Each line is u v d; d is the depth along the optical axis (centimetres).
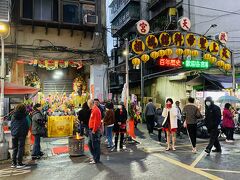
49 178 639
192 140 903
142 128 1697
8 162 818
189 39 1284
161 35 1248
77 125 1330
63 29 1446
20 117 768
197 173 639
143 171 671
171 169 683
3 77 892
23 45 1360
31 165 778
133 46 1195
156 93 2380
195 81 1683
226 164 727
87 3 1466
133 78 3061
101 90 1494
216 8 2203
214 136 868
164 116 965
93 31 1495
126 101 1170
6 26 891
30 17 1366
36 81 1502
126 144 1095
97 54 1498
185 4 2344
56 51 1414
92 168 718
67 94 1616
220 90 1644
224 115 1146
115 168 709
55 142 1165
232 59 1453
